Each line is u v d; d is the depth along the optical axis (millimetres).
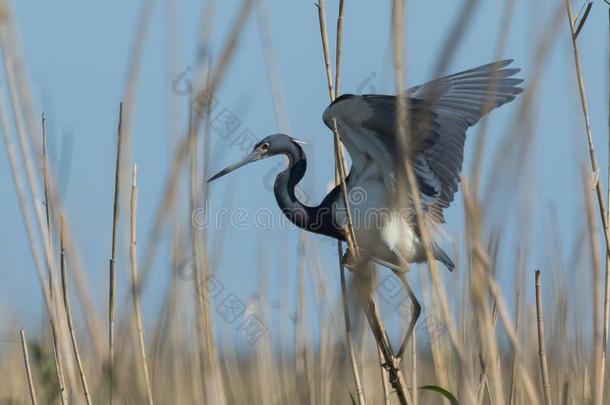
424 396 11484
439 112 10781
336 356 9633
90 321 7852
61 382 8070
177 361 9000
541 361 7785
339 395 9570
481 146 6336
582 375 9305
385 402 8828
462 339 8500
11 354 11734
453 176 10609
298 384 10102
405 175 6785
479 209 6492
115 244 7609
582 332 9320
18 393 11414
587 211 7895
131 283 7504
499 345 8930
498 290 7113
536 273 7820
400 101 6078
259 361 10953
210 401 8250
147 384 7840
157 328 8055
